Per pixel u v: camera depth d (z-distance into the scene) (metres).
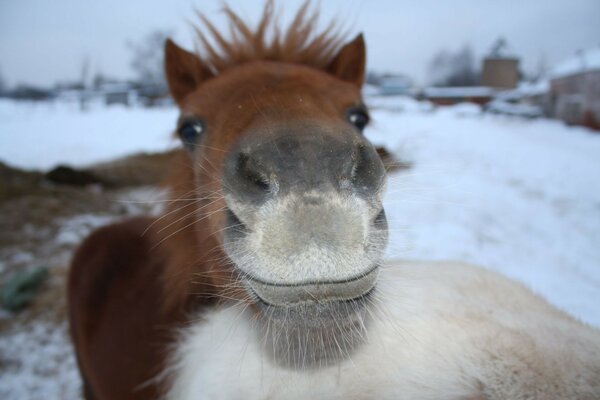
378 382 0.29
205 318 0.38
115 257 0.65
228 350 0.33
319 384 0.30
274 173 0.24
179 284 0.44
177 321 0.44
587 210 1.67
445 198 1.65
